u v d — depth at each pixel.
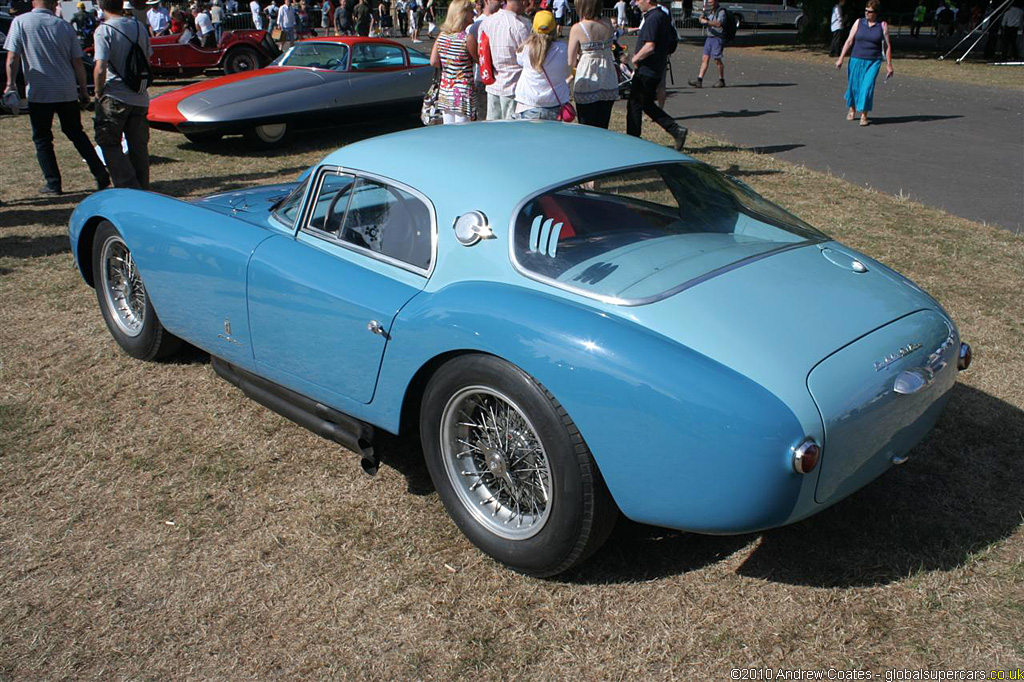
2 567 2.98
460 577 2.92
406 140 3.52
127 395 4.25
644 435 2.45
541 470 2.77
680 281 2.78
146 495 3.41
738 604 2.75
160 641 2.64
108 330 5.06
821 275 2.98
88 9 23.02
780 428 2.34
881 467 2.73
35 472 3.57
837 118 12.72
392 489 3.45
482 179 3.08
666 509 2.52
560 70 6.88
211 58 17.52
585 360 2.51
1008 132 11.34
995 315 5.09
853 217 7.10
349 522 3.23
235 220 3.90
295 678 2.49
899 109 13.56
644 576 2.89
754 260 2.99
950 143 10.58
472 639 2.63
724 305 2.68
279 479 3.53
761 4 37.34
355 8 26.92
